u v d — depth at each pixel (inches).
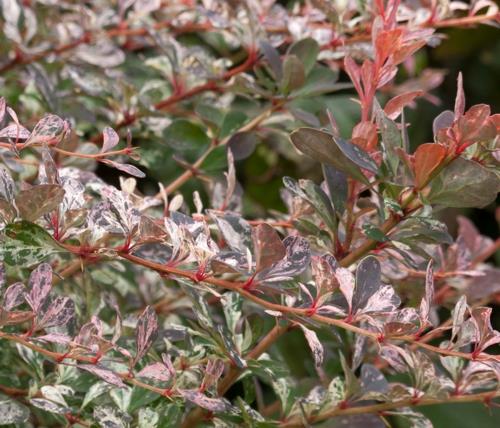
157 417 32.3
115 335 31.8
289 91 36.7
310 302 32.0
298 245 31.4
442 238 32.4
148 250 32.8
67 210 30.8
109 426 31.7
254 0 39.0
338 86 36.8
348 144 31.6
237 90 38.1
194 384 33.3
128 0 40.1
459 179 31.5
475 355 31.2
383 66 32.7
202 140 39.6
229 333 33.3
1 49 39.9
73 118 39.2
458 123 31.0
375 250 33.0
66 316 31.0
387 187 32.3
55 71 40.4
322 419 33.7
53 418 34.9
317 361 31.3
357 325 34.7
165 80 41.7
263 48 36.8
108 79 39.1
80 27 40.1
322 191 33.0
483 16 36.9
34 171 37.5
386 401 33.4
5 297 30.6
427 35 33.4
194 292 32.3
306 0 40.1
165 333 34.5
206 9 37.8
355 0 38.1
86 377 33.2
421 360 33.1
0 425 33.8
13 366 34.6
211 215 32.5
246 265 31.4
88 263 34.9
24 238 30.4
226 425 33.3
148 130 39.2
